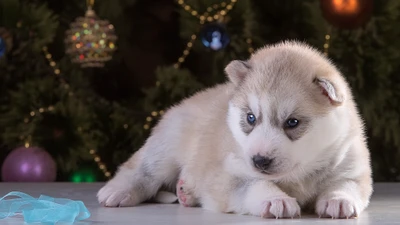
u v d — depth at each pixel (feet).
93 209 13.48
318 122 12.09
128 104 22.03
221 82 20.08
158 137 14.65
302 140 12.00
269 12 21.70
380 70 19.48
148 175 14.55
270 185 12.39
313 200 12.82
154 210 13.30
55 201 12.69
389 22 19.44
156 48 23.89
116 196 13.93
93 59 18.89
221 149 12.99
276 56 12.85
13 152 18.97
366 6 17.79
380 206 13.93
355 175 12.82
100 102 21.31
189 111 14.60
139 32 23.68
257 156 11.75
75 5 22.15
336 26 18.67
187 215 12.57
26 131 19.25
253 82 12.48
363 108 19.49
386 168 21.12
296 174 12.47
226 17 19.89
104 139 20.48
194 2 19.72
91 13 19.27
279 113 12.00
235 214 12.59
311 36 20.43
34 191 16.56
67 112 19.72
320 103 12.18
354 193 12.57
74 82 21.03
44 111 19.74
